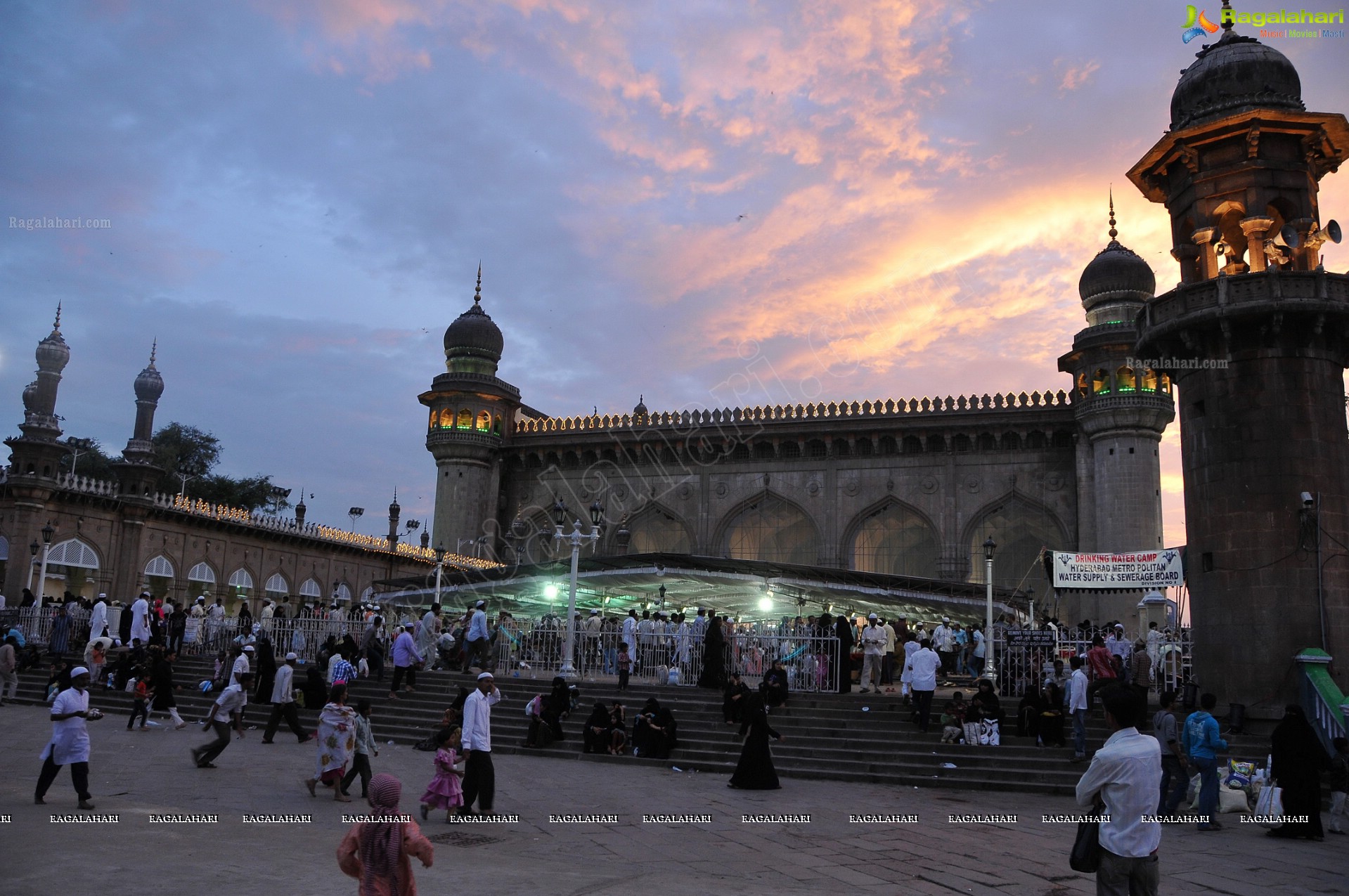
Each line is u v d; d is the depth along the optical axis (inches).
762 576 1058.7
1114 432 1288.1
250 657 767.1
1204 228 674.8
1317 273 621.6
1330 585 597.6
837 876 320.8
